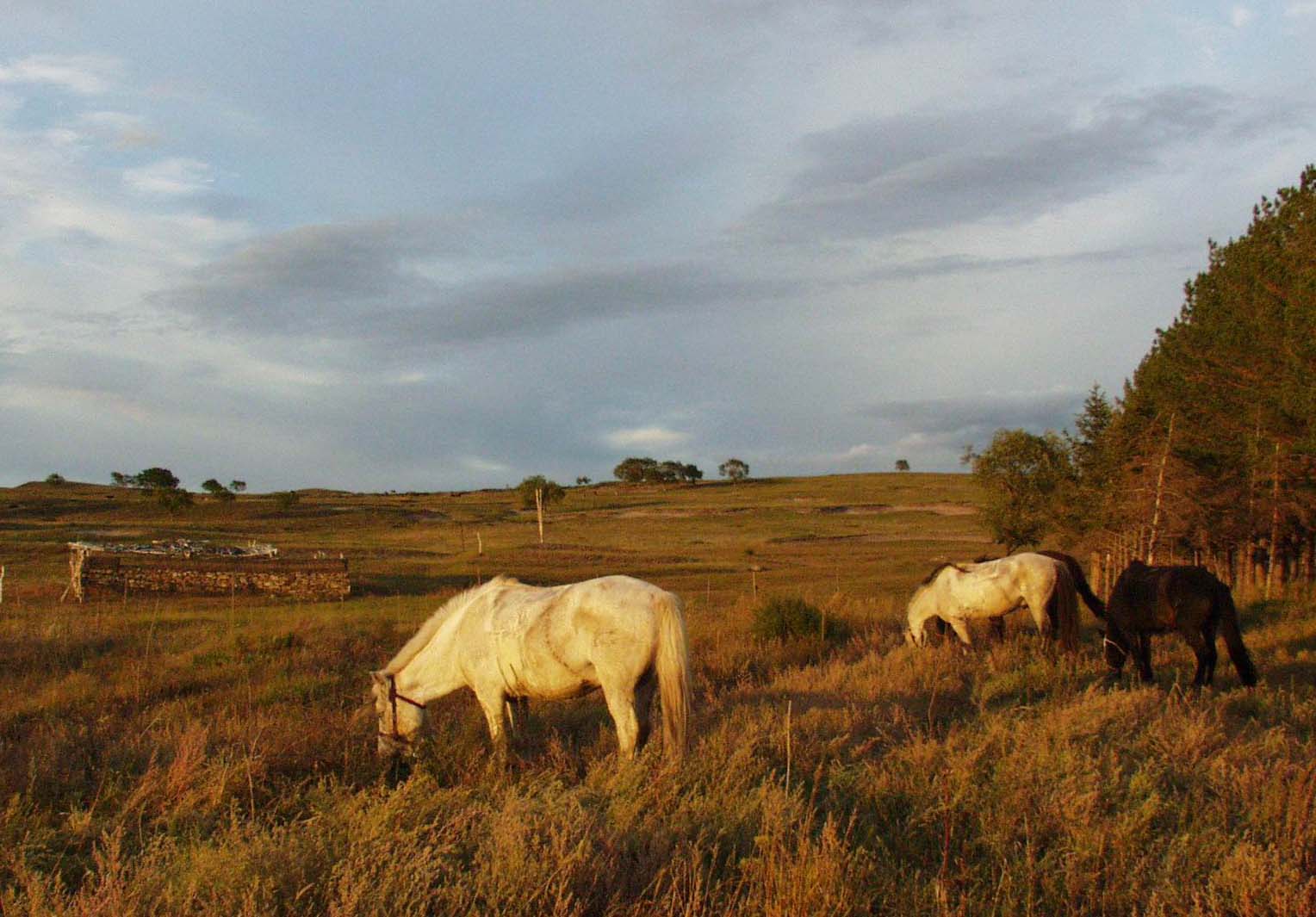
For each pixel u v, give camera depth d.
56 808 6.20
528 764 7.01
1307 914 3.80
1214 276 24.78
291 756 7.46
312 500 139.12
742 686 10.38
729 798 5.39
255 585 31.39
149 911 3.94
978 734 6.86
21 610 24.02
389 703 7.72
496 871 4.17
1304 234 17.52
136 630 17.34
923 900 4.16
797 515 110.00
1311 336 16.73
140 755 7.44
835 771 6.04
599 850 4.55
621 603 6.83
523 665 7.14
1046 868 4.44
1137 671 10.68
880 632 15.11
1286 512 22.41
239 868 4.19
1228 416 22.72
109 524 84.19
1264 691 8.72
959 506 116.62
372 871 4.15
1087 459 34.97
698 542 79.62
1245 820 4.98
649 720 7.05
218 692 10.84
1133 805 5.20
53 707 9.99
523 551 59.03
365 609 23.98
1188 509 22.67
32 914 3.99
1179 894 4.12
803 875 4.09
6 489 140.88
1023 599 12.55
